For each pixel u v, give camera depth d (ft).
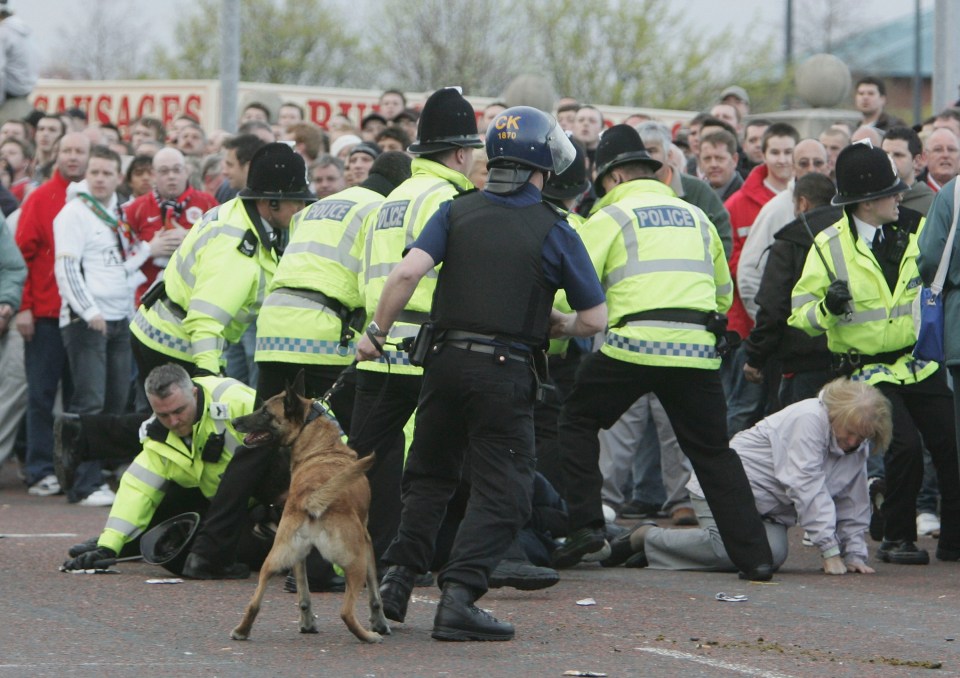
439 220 76.02
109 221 139.54
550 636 77.61
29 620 79.82
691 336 95.25
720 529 96.89
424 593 90.38
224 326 102.17
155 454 97.60
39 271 140.67
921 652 74.59
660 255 96.17
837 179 103.04
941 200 95.91
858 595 91.50
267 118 190.29
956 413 96.63
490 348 74.79
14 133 176.65
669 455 126.52
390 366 87.40
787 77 441.68
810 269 104.73
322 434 77.92
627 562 104.01
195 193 145.59
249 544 97.09
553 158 77.00
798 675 68.90
